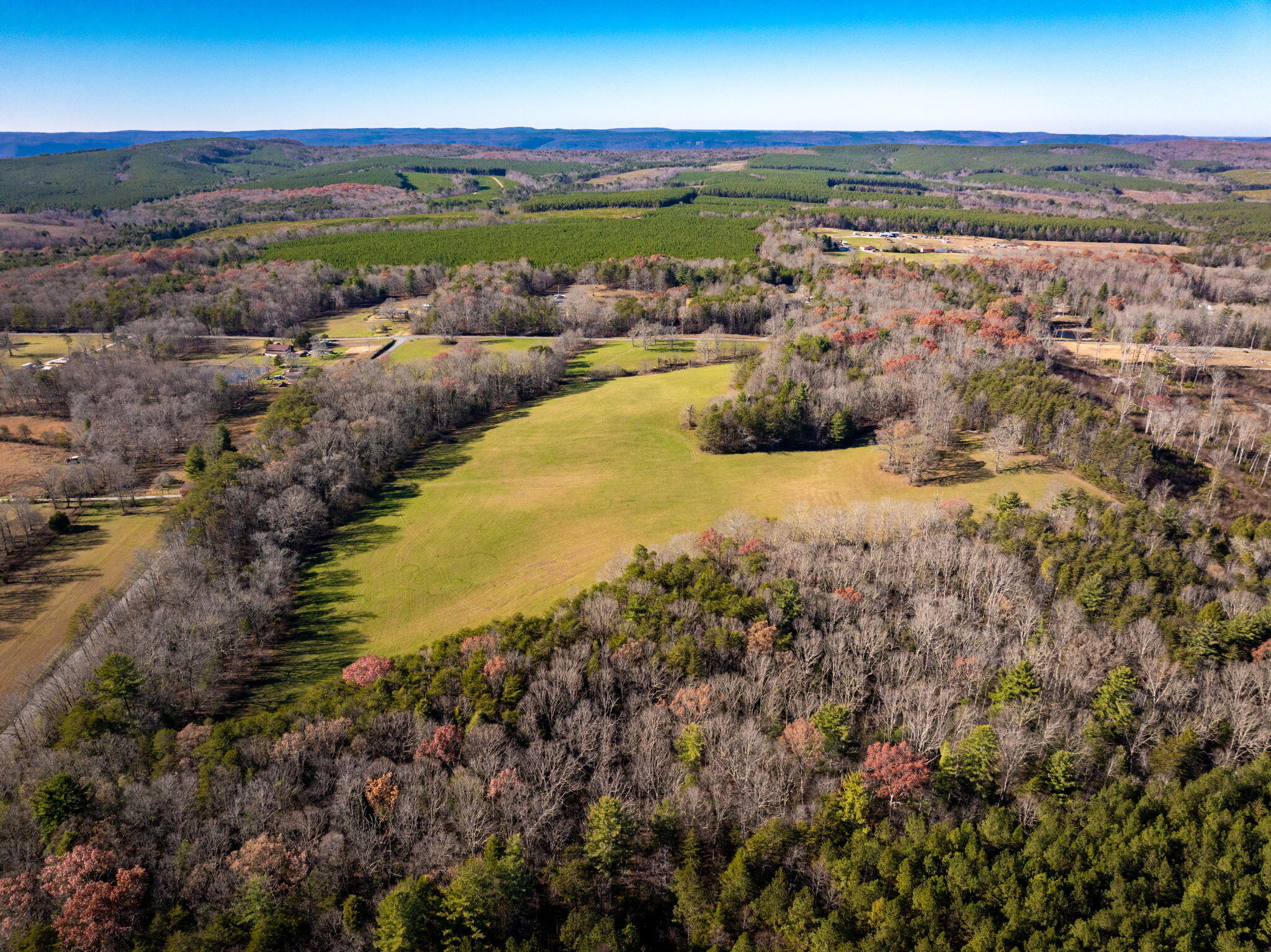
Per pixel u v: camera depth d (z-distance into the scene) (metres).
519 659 94.19
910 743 85.38
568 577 131.00
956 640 100.50
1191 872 67.12
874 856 70.00
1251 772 76.06
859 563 117.81
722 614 102.62
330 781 78.56
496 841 70.94
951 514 136.62
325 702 90.00
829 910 67.88
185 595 116.56
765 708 90.12
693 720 86.50
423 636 116.38
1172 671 92.44
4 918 64.69
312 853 70.31
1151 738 85.06
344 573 134.88
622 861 73.75
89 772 79.94
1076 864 67.81
